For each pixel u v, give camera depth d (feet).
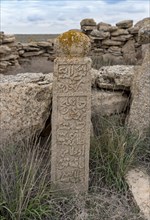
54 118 8.73
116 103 12.41
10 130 9.96
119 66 13.98
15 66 26.22
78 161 9.12
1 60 24.62
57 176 9.17
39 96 10.01
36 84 10.06
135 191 9.32
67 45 8.23
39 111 10.02
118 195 9.16
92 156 10.21
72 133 8.88
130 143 10.78
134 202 8.96
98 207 8.57
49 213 8.14
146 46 12.96
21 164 8.95
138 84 11.92
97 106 12.09
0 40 25.26
